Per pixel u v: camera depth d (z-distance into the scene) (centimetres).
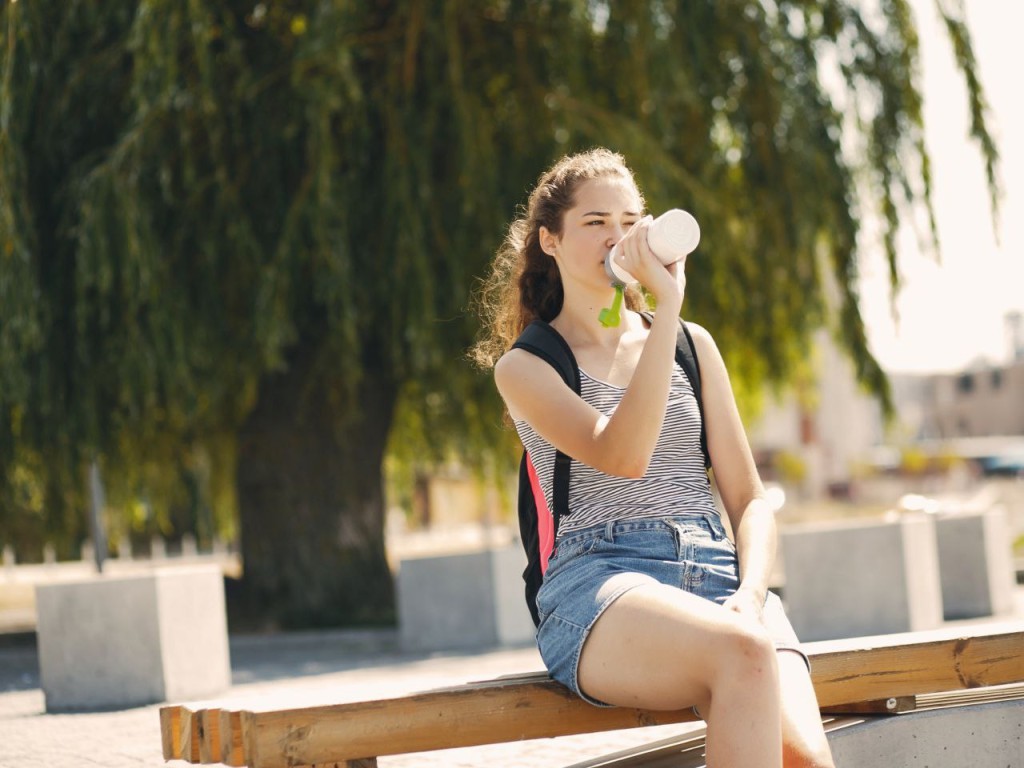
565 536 281
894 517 1006
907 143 1165
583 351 294
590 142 1019
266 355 972
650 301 386
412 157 1020
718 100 1112
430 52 1041
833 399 5897
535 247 314
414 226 1002
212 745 247
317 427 1182
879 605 890
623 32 1031
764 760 234
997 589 1027
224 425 1294
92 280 938
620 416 262
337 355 1124
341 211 981
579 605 264
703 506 285
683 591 256
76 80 995
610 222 295
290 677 787
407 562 948
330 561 1172
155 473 1403
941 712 324
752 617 253
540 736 266
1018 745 334
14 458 1040
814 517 3406
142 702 694
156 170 981
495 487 1438
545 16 1077
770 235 1132
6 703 749
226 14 1016
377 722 248
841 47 1173
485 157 1024
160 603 697
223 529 1541
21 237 941
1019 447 5544
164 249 1003
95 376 1016
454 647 930
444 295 1037
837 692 303
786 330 1203
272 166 1027
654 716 278
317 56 948
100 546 1052
